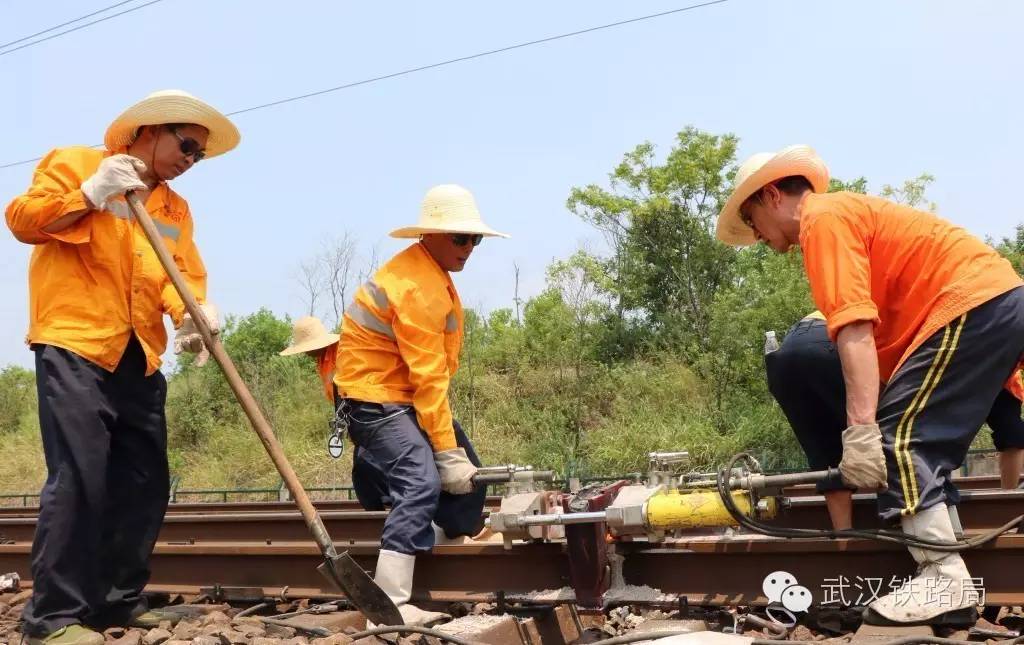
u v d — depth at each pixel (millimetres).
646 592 4051
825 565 3787
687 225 16594
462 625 3775
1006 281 3391
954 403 3383
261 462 15367
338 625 4105
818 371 3896
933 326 3379
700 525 3682
